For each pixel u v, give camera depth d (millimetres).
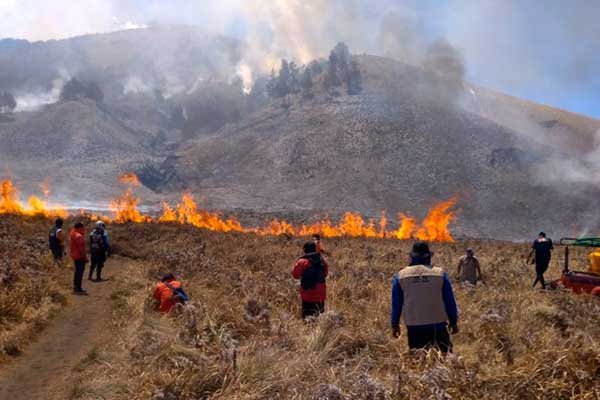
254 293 13164
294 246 30250
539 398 6410
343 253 27344
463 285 16078
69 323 12484
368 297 14398
